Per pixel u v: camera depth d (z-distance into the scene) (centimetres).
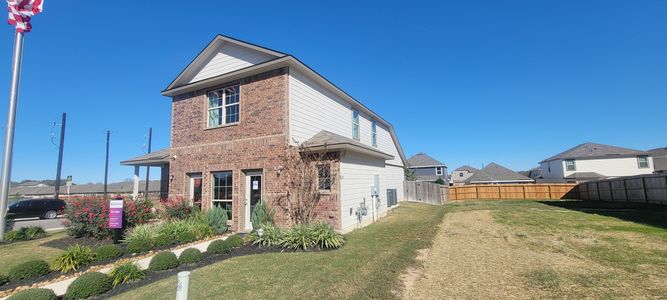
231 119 1265
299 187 1080
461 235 988
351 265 660
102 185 5238
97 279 529
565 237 892
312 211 1078
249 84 1222
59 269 648
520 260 671
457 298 479
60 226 1531
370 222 1333
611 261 639
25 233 1121
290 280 570
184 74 1391
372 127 2039
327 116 1412
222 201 1228
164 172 1748
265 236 883
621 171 3750
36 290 474
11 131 1099
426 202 2459
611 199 2053
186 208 1215
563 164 4028
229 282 566
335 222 1054
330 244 832
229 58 1298
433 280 561
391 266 644
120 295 519
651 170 3622
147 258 753
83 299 505
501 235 965
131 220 1060
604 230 972
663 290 479
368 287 526
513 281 542
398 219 1434
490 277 568
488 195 3058
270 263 691
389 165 2205
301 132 1198
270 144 1143
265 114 1170
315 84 1333
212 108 1325
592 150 4003
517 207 1856
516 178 4381
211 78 1277
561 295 475
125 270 589
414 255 738
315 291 514
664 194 1502
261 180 1166
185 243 914
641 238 834
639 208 1523
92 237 1039
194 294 509
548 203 2117
